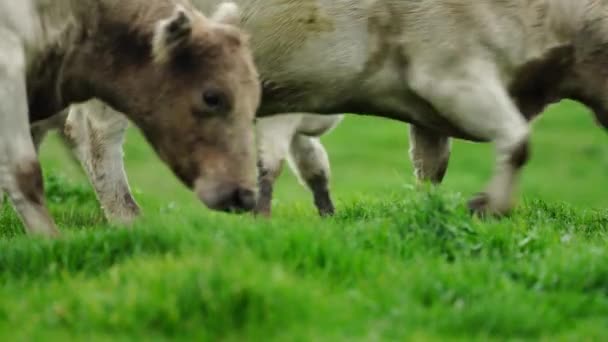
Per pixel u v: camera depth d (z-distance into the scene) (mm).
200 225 12430
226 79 13023
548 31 15133
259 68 15297
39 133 17188
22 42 13148
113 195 17281
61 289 10680
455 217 12875
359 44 15031
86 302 10031
